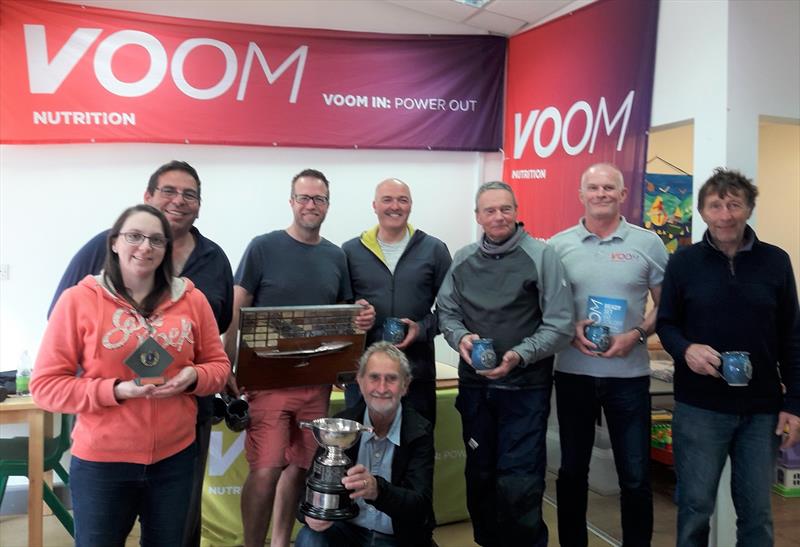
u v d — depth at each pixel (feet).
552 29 12.17
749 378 6.06
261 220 12.50
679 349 6.54
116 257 5.32
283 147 12.56
